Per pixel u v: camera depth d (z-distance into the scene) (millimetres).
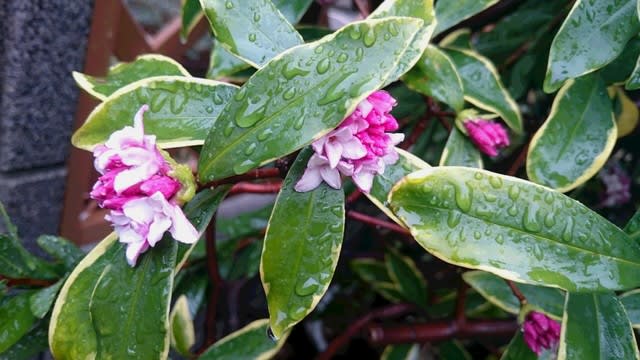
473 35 331
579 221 173
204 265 305
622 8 216
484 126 232
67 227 369
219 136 167
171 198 159
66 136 350
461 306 295
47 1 312
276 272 173
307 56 163
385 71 153
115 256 178
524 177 311
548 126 225
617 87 271
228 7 194
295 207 176
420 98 319
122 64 241
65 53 332
